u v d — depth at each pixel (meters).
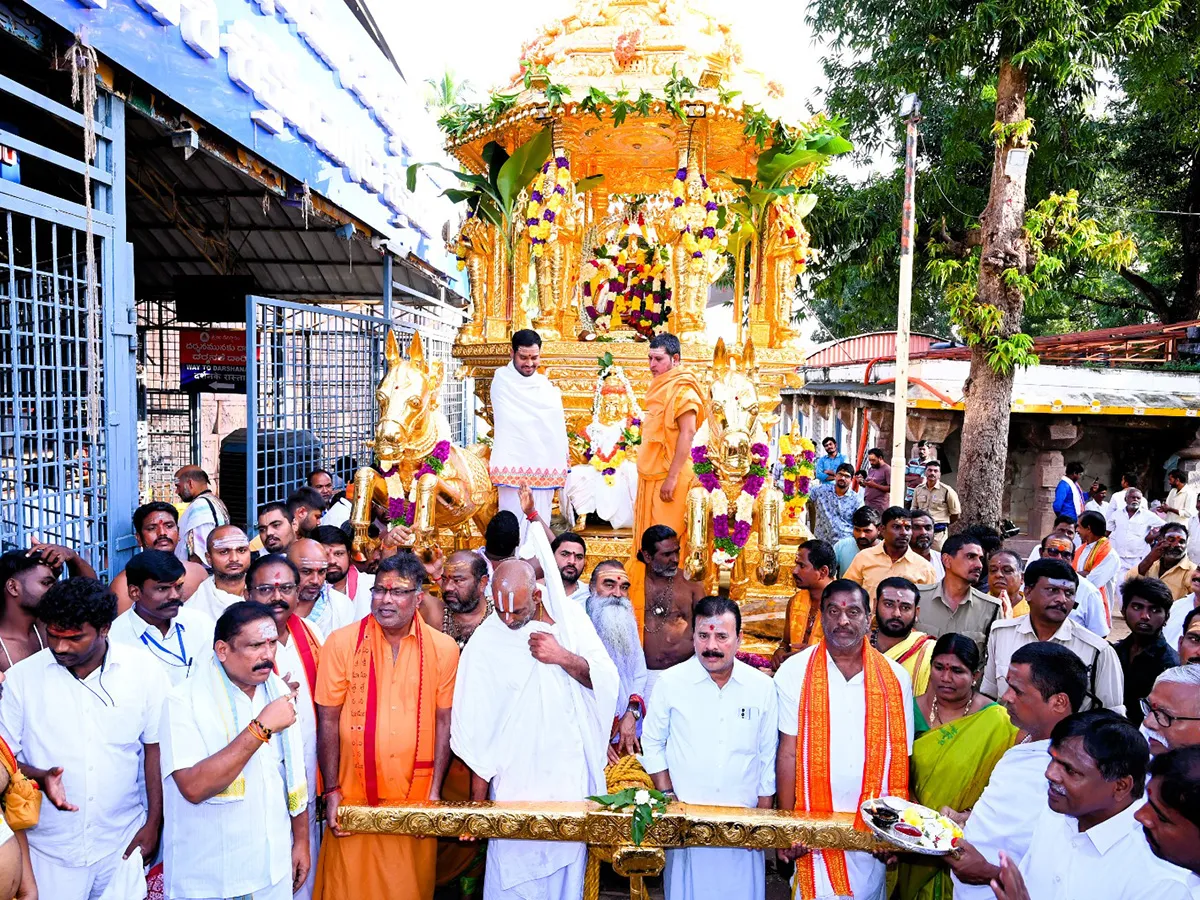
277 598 3.50
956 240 11.89
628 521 6.67
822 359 19.52
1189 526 8.55
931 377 13.33
